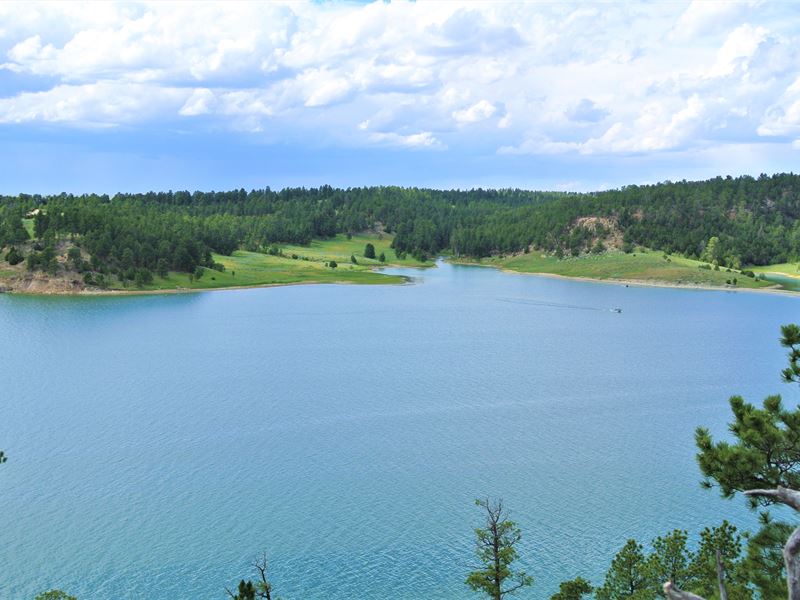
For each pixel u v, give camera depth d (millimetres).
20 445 89562
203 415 103438
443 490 75000
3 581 57125
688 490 74750
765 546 26312
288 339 171125
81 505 71312
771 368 139250
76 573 58250
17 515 69062
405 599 54125
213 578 57531
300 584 56469
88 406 108000
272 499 72812
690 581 40875
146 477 78750
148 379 126750
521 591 55031
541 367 139750
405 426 98000
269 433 94688
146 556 61000
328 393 117000
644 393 117312
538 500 72188
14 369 134750
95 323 190500
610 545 62500
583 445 89500
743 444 25234
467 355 152250
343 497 73250
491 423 99562
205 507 70938
